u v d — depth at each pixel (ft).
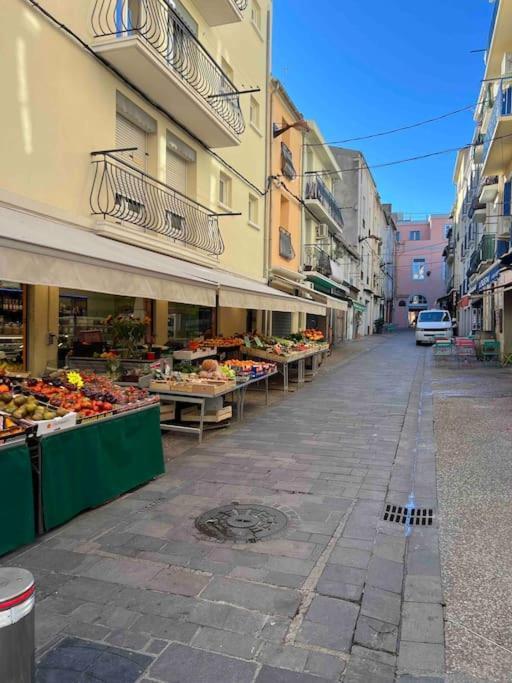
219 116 36.52
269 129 55.83
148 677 8.16
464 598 10.60
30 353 24.94
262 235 54.90
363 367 60.54
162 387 24.61
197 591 10.73
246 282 39.01
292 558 12.28
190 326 44.29
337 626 9.59
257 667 8.45
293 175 68.18
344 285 107.45
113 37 27.40
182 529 13.91
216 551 12.60
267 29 55.11
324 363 64.64
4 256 12.35
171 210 35.45
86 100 26.08
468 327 117.29
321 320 92.27
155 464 18.22
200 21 38.37
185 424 27.30
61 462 13.94
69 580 11.14
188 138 37.42
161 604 10.24
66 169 24.77
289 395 38.91
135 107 30.66
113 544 12.94
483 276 66.33
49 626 9.45
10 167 21.49
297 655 8.77
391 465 20.21
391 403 35.04
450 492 17.02
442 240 220.64
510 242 50.57
